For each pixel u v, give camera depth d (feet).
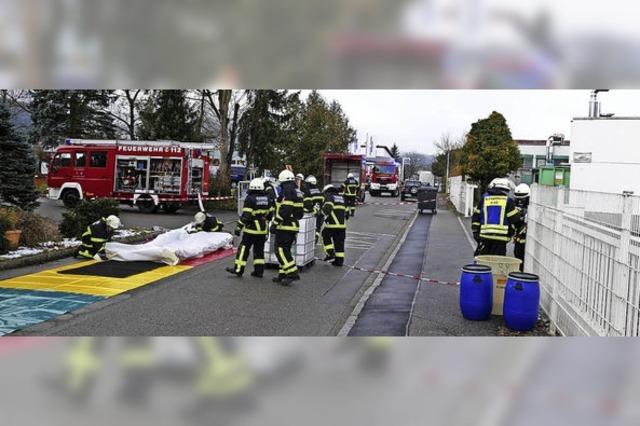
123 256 37.96
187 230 43.83
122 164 75.82
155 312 25.26
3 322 23.07
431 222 77.51
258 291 30.22
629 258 15.57
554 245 23.16
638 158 65.57
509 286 22.77
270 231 33.30
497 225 28.30
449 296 29.63
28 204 50.88
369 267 39.58
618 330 16.05
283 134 108.37
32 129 125.29
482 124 112.68
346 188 75.46
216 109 93.86
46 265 35.73
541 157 148.56
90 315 24.45
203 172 78.59
